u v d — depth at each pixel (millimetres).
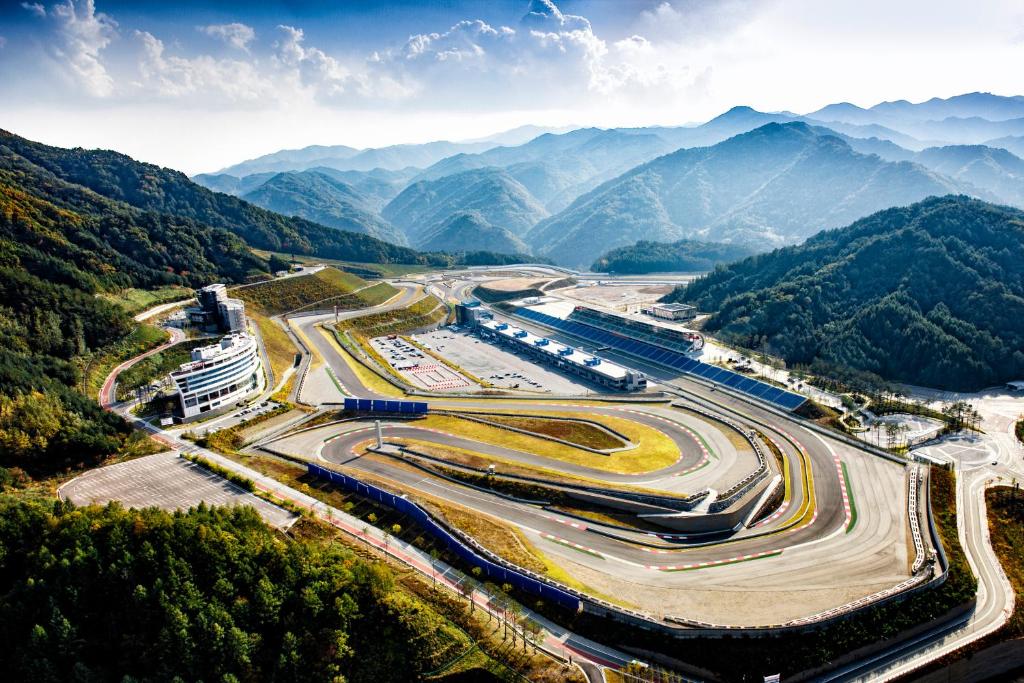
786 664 92688
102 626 91750
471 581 108250
